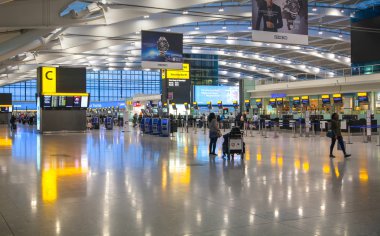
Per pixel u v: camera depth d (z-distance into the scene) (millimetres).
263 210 6141
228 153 13094
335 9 35344
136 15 26297
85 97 33344
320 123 27547
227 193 7461
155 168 10953
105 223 5449
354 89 35781
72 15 22281
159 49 22297
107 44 41156
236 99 48875
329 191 7617
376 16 35844
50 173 10078
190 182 8680
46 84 32531
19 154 14992
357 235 4883
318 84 38844
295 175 9617
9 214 5961
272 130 34125
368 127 20547
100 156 14133
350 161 12445
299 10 15062
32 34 26156
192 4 25047
